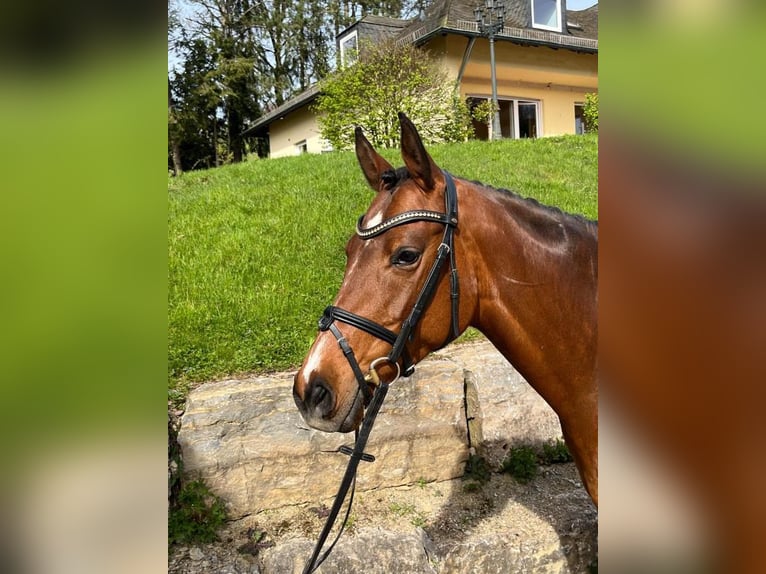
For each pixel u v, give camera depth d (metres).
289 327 3.54
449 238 1.50
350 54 10.54
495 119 11.53
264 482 2.62
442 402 2.93
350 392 1.43
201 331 3.41
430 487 2.90
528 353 1.65
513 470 3.01
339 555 2.34
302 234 4.75
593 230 1.72
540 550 2.50
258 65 23.52
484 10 11.64
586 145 8.46
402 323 1.47
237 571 2.29
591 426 1.69
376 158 1.71
